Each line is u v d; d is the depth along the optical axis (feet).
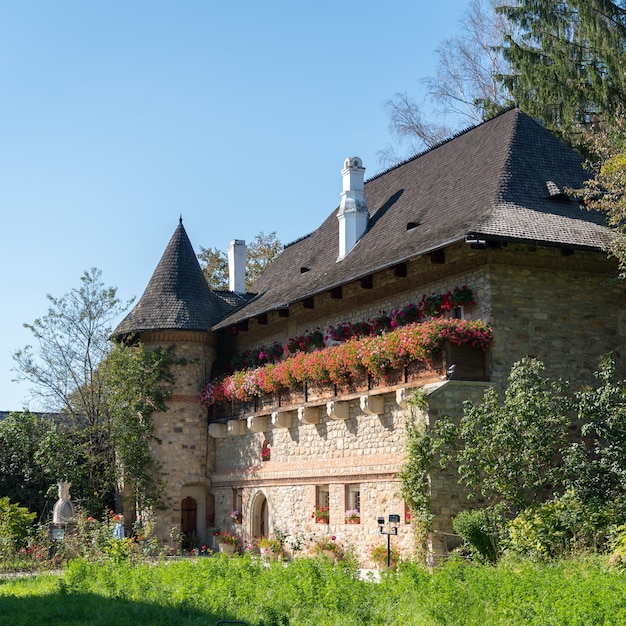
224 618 46.06
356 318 87.86
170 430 110.63
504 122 87.30
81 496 110.83
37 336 115.34
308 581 50.72
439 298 75.92
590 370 74.95
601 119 105.19
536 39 113.91
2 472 112.88
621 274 72.74
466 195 81.46
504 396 71.51
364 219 96.48
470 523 64.03
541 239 70.13
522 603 40.57
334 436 86.28
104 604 51.60
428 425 70.08
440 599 43.11
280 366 93.25
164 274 116.67
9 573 78.79
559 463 72.02
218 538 104.99
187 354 112.57
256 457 101.24
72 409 116.06
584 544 58.03
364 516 80.89
